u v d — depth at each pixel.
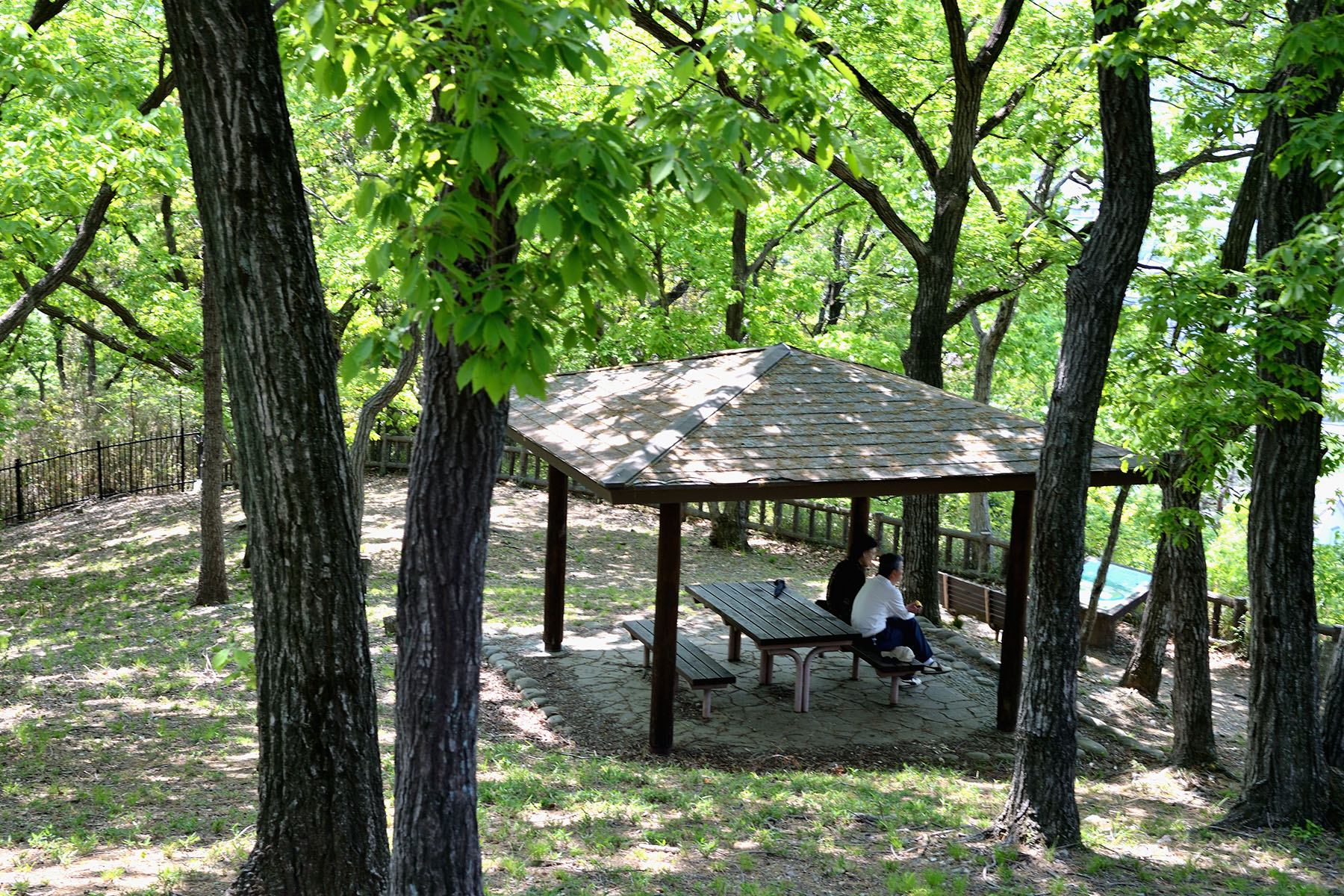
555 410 12.43
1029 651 7.38
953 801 8.55
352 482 4.62
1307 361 8.20
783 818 7.78
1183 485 9.39
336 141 17.62
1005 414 11.05
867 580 11.91
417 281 3.38
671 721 10.02
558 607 12.88
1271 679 8.23
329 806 4.61
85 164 9.86
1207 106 13.75
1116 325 7.09
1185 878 6.86
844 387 11.04
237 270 4.25
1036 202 17.95
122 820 7.06
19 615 14.70
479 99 3.53
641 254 3.60
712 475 9.24
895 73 15.39
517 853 6.66
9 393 31.25
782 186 3.98
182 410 28.91
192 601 15.05
